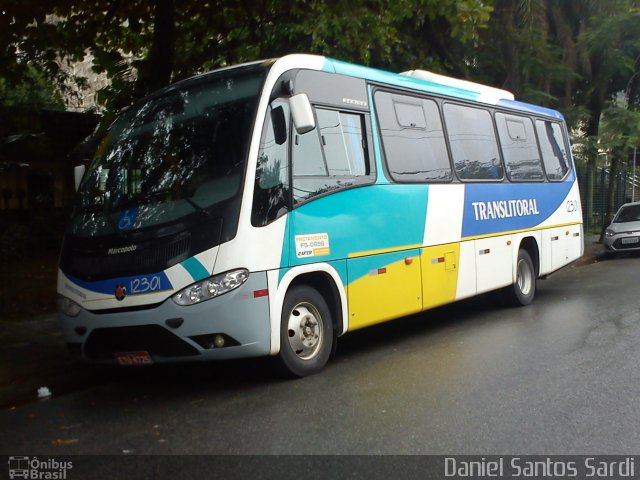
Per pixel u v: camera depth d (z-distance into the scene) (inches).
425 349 329.7
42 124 663.1
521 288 449.4
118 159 294.2
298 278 282.7
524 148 463.8
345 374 285.3
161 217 262.8
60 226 661.9
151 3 474.0
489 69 723.4
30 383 285.4
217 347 252.2
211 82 288.5
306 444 204.4
